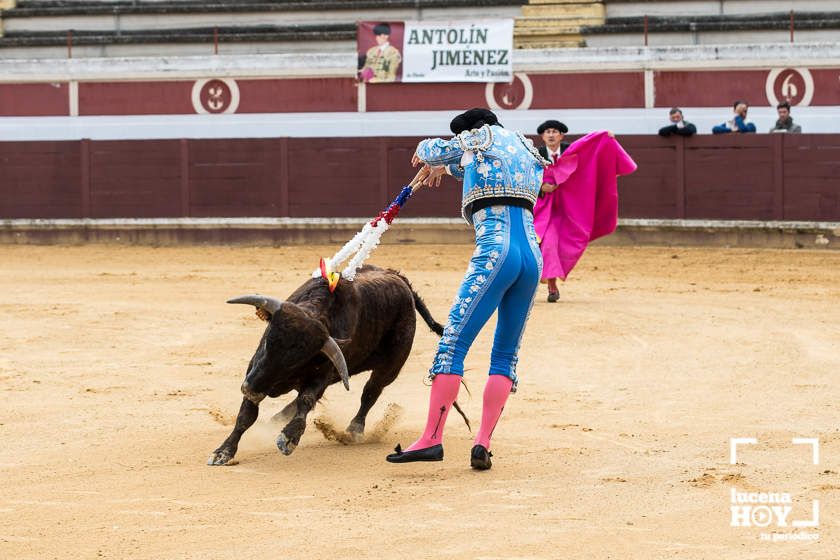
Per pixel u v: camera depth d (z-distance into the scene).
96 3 33.12
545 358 13.07
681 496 7.35
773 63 27.91
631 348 13.71
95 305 17.58
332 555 6.16
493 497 7.36
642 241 26.98
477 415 10.14
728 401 10.61
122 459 8.43
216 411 10.23
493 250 7.98
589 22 30.91
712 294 18.98
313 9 32.25
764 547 6.29
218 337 14.59
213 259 25.31
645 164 26.91
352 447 8.97
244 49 31.62
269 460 8.47
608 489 7.55
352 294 8.62
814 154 26.23
